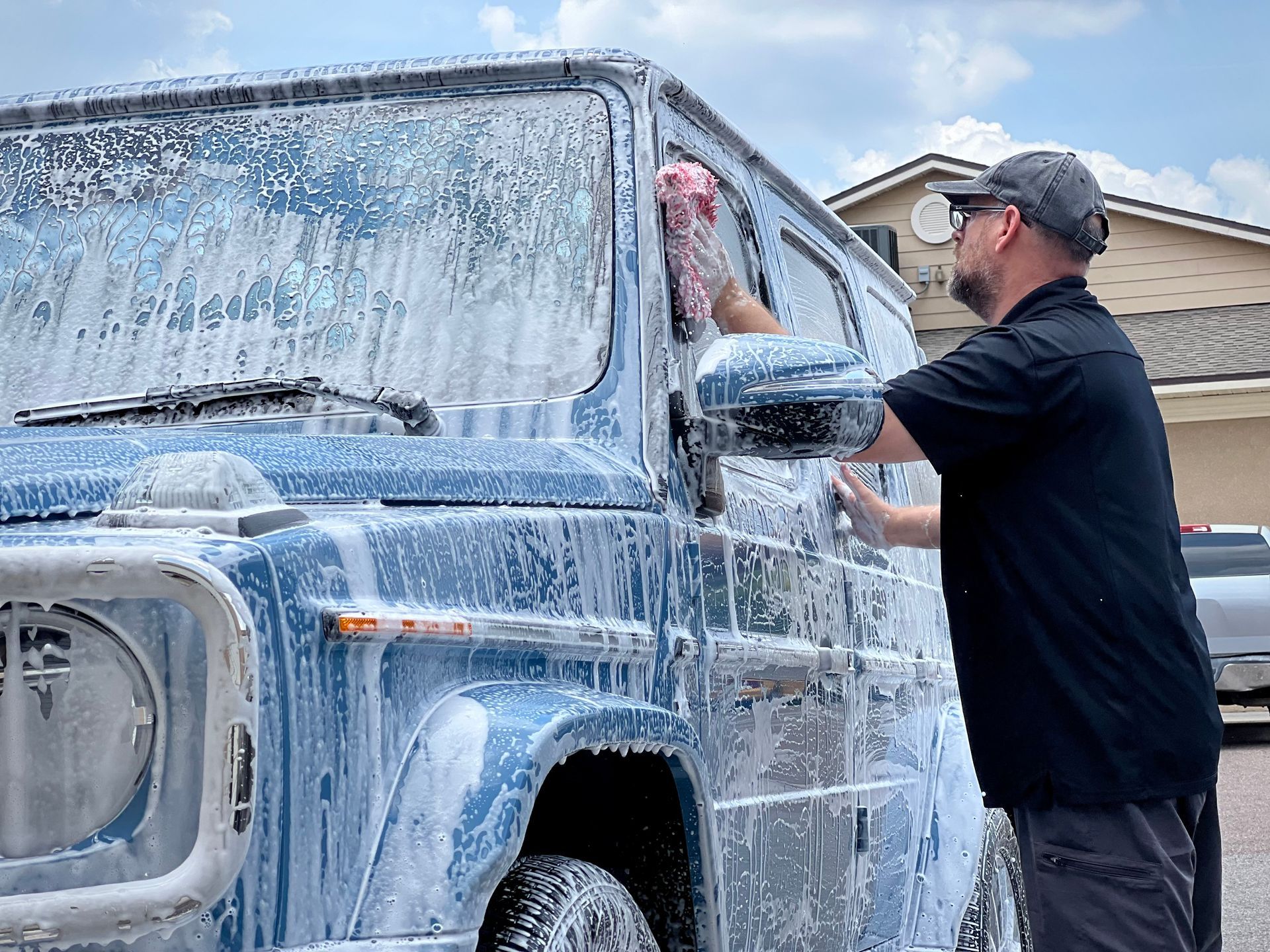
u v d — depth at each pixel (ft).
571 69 8.68
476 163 8.58
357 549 5.42
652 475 7.61
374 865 5.12
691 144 9.57
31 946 4.45
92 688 4.63
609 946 6.16
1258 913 21.57
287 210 8.61
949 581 8.97
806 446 7.54
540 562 6.53
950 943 12.31
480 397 7.82
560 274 8.14
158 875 4.58
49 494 5.39
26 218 8.89
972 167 70.64
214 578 4.59
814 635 9.92
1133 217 76.64
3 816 4.53
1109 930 8.31
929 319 72.38
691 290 8.32
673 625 7.58
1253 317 74.54
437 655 5.71
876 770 11.37
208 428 7.63
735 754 8.25
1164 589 8.54
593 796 7.48
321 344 8.11
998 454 8.71
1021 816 8.74
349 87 8.95
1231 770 39.32
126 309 8.43
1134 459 8.65
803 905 9.29
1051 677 8.45
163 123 9.11
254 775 4.58
